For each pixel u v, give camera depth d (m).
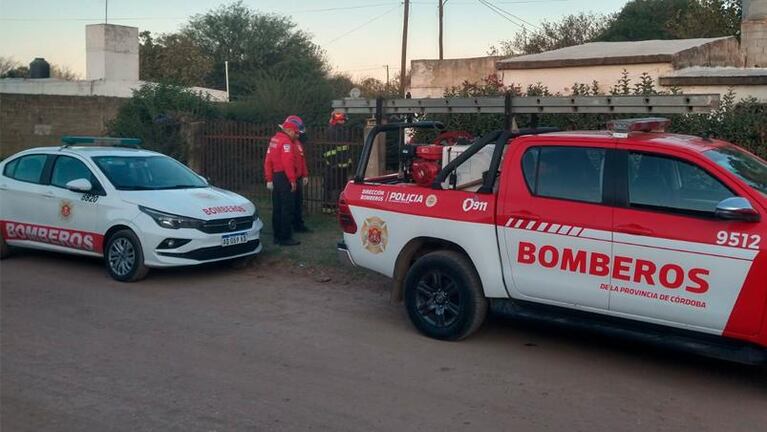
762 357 5.64
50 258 11.20
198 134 16.52
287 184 11.38
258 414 5.51
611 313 6.20
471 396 5.87
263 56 47.41
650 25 33.22
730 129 10.55
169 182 10.54
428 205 7.21
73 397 5.83
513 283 6.69
